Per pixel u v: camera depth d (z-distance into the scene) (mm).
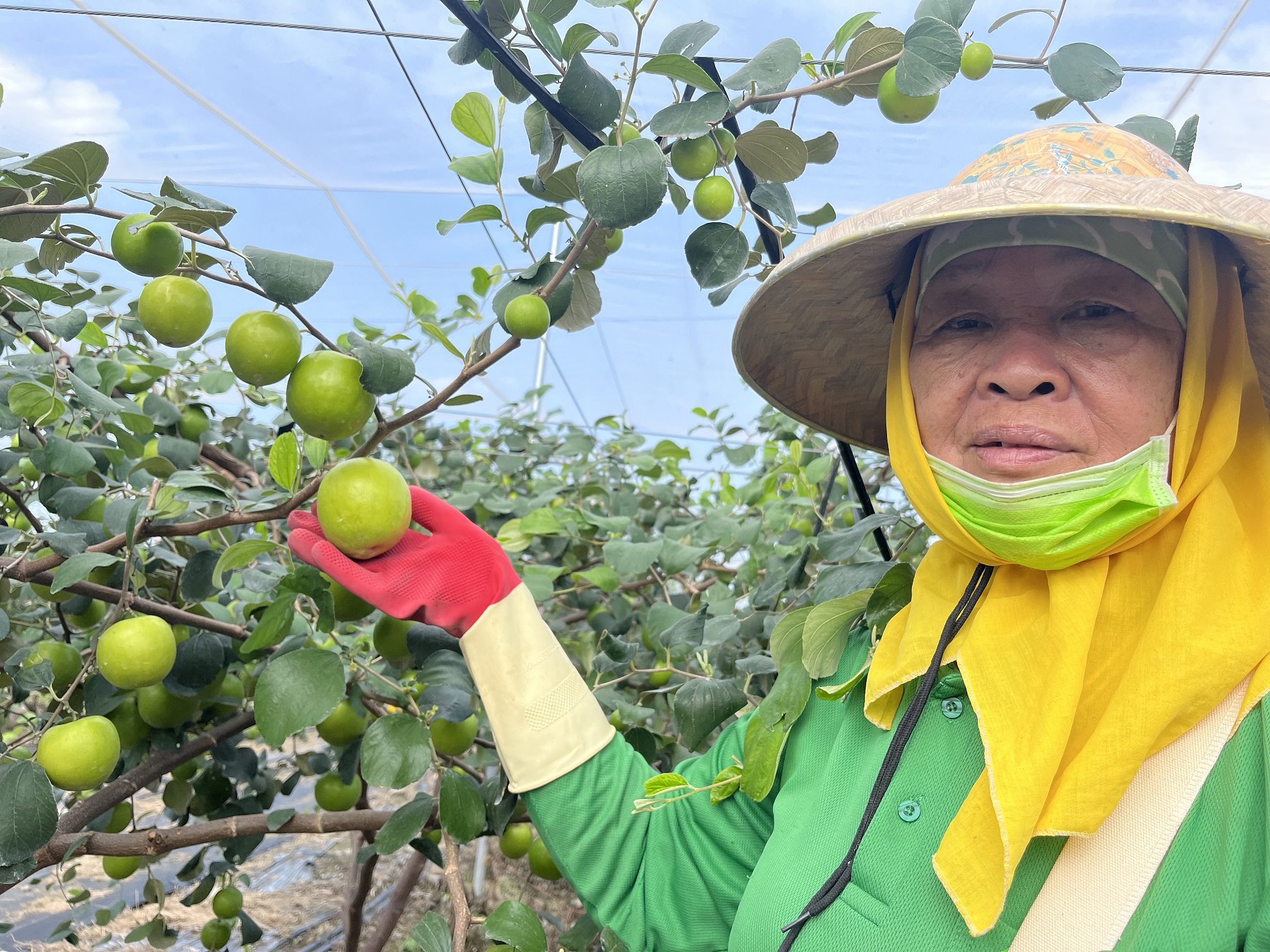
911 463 1038
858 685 1128
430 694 1520
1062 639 874
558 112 1178
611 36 1231
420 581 1208
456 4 1100
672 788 1184
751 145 1282
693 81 1129
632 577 2689
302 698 1264
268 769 2426
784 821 1091
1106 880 821
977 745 965
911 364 1041
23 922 3311
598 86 1182
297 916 3719
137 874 3852
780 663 1272
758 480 2830
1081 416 892
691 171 1272
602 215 1075
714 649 2016
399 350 1087
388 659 1589
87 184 1100
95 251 1126
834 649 1167
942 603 1039
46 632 2021
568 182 1293
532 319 1139
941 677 1012
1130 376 889
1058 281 920
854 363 1348
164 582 1882
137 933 2246
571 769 1211
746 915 1037
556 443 3701
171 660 1354
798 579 1948
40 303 1407
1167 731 826
